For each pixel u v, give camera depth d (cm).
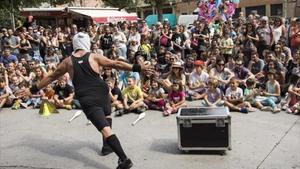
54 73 480
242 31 1133
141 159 504
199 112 514
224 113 499
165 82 776
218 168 464
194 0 3781
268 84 767
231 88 742
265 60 903
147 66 475
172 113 732
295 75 799
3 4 1811
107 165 491
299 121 647
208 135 498
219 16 1402
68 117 734
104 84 468
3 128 683
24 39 1215
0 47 1248
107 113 480
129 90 753
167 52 959
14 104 838
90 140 589
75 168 486
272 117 678
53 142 588
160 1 3188
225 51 1047
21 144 586
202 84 848
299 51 839
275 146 531
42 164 504
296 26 1020
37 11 2273
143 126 656
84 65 459
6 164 509
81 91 457
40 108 776
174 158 501
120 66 468
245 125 634
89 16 2288
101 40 1209
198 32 1232
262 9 3438
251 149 522
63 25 2312
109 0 3241
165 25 1232
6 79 875
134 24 1288
